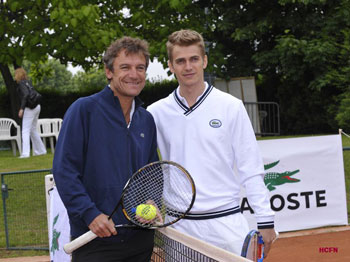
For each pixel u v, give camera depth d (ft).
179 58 9.07
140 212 7.98
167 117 9.48
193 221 9.19
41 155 36.01
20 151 39.19
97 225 7.54
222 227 9.07
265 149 18.07
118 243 8.20
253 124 49.55
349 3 42.80
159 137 9.64
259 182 9.16
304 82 46.83
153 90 54.39
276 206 18.25
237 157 9.30
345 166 24.30
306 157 18.52
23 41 33.30
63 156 7.78
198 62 9.11
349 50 39.68
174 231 8.21
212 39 48.93
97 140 8.00
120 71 8.16
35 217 20.12
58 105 53.06
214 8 49.29
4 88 51.93
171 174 9.26
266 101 53.31
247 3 47.80
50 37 32.65
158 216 8.44
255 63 49.93
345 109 34.78
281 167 18.24
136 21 35.06
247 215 17.58
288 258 16.22
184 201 9.11
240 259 6.66
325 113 46.50
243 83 49.98
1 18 38.50
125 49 8.15
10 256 16.62
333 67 44.09
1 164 30.86
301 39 45.06
